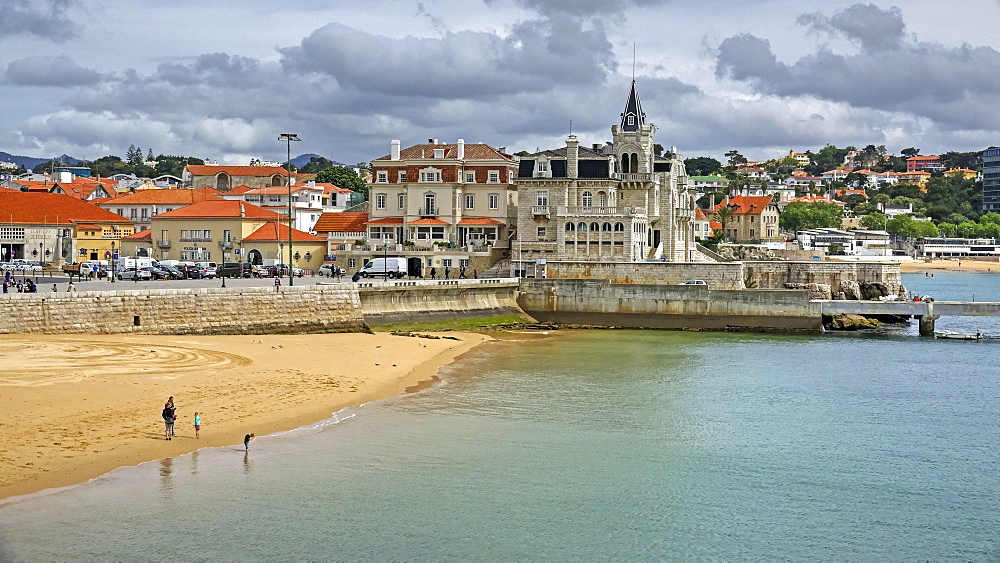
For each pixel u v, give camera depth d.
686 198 157.62
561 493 46.59
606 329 115.00
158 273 119.31
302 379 70.12
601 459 52.41
